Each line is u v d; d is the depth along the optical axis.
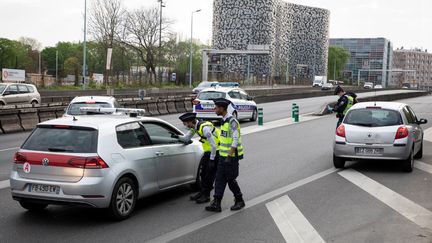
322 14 179.12
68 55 126.38
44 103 32.12
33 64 108.75
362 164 13.05
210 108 23.52
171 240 6.57
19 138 18.25
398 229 7.16
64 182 7.13
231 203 8.72
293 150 15.72
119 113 8.91
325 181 10.73
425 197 9.23
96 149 7.25
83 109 9.31
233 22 158.12
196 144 9.62
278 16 165.00
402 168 11.84
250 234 6.87
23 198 7.36
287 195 9.33
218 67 97.81
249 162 13.31
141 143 8.12
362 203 8.72
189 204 8.62
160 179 8.43
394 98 54.91
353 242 6.55
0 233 6.80
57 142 7.39
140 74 62.25
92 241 6.49
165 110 31.58
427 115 32.44
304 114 31.72
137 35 69.12
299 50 174.50
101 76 57.00
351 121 12.13
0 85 27.42
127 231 6.96
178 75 72.31
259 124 24.23
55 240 6.52
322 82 105.44
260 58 154.50
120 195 7.49
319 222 7.49
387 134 11.58
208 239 6.63
